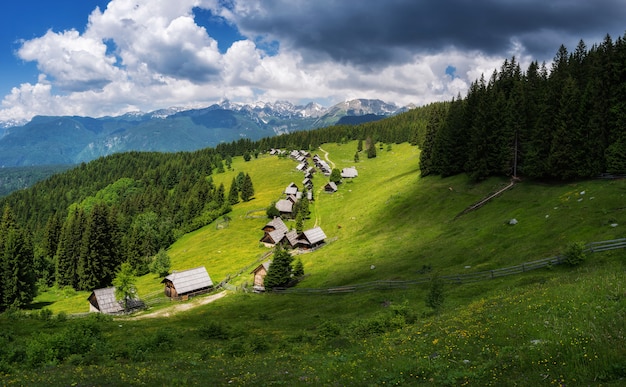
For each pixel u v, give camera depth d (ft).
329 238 355.36
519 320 74.43
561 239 195.42
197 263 369.30
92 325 142.51
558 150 268.41
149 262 404.98
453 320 98.17
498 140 320.50
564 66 345.72
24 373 82.74
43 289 381.81
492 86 402.93
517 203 268.41
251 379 69.77
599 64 300.20
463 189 334.65
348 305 190.39
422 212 324.80
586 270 141.90
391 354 75.97
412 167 546.26
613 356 47.44
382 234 311.06
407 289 193.36
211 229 489.26
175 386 66.90
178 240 504.43
